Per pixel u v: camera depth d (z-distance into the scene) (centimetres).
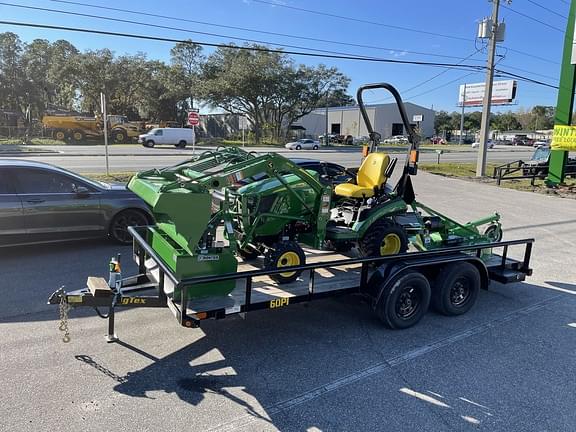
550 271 727
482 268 553
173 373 384
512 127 12150
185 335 455
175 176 477
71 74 5531
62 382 362
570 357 434
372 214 570
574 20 1759
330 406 344
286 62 5356
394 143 6606
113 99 6156
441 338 470
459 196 1534
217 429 312
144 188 433
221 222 482
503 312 550
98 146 3869
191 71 6159
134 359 404
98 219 735
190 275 405
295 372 392
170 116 6425
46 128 4431
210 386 366
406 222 634
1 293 545
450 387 376
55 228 701
